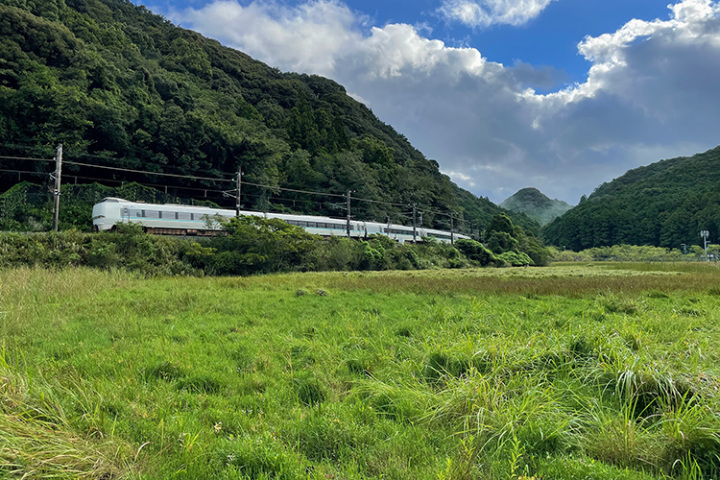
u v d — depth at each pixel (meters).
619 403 4.02
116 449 3.06
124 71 56.16
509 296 12.81
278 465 2.99
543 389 4.30
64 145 38.06
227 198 53.28
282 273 27.28
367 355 5.98
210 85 89.50
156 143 46.53
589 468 2.88
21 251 19.33
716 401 3.59
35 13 57.62
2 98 35.19
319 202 63.91
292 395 4.51
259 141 53.31
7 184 38.66
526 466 2.84
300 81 129.12
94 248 20.98
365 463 3.10
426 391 4.44
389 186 79.38
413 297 12.82
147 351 5.98
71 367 5.08
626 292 13.46
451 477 2.75
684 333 6.51
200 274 23.88
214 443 3.31
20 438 2.94
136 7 110.50
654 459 3.04
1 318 7.63
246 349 6.30
